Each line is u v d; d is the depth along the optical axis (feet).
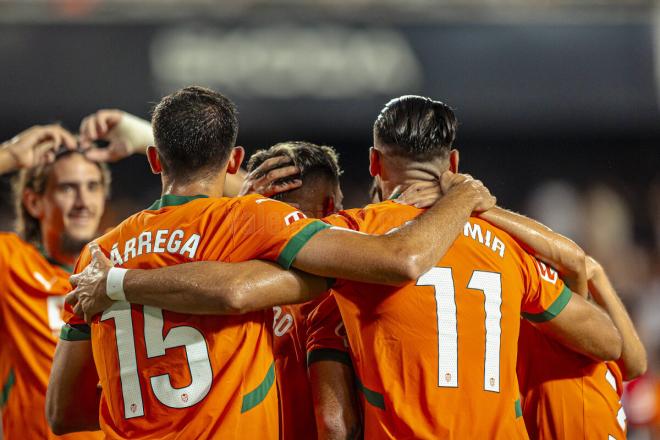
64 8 120.37
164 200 38.17
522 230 40.01
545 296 40.19
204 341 36.27
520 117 126.82
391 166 40.81
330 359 39.83
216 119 38.24
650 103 128.06
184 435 35.76
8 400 53.62
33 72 119.55
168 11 120.88
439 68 124.47
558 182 146.51
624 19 128.26
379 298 38.24
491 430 37.60
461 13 125.29
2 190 106.42
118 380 36.91
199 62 120.16
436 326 37.88
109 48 120.26
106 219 134.31
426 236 36.42
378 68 122.52
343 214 39.88
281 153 43.86
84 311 37.58
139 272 36.35
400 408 37.40
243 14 120.78
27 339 53.52
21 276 54.13
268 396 37.50
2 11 119.34
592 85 127.65
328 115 121.29
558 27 127.54
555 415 42.83
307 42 121.29
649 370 99.45
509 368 38.60
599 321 41.42
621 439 44.27
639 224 150.51
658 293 127.95
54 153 55.26
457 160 42.45
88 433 51.01
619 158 146.51
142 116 119.85
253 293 35.35
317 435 40.60
